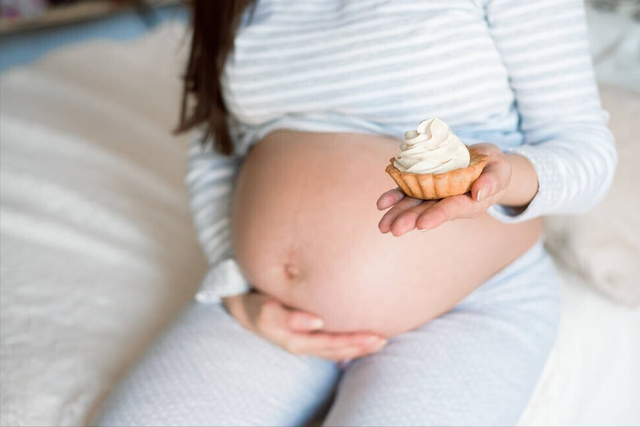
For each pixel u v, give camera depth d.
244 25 0.98
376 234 0.86
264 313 0.94
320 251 0.88
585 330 1.00
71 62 2.14
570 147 0.83
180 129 1.13
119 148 1.64
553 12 0.83
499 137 0.91
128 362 1.03
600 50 1.32
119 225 1.35
